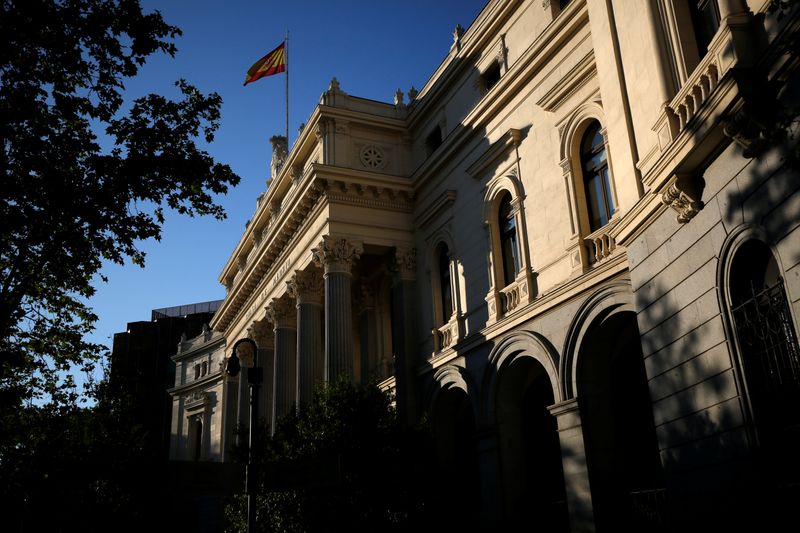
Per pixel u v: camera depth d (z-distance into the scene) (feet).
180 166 50.55
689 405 42.78
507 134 78.28
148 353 240.73
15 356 50.65
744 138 35.55
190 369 198.70
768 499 35.78
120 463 57.67
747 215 36.83
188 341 205.36
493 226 81.76
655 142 47.29
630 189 51.03
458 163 90.79
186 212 54.08
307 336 104.06
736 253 38.27
